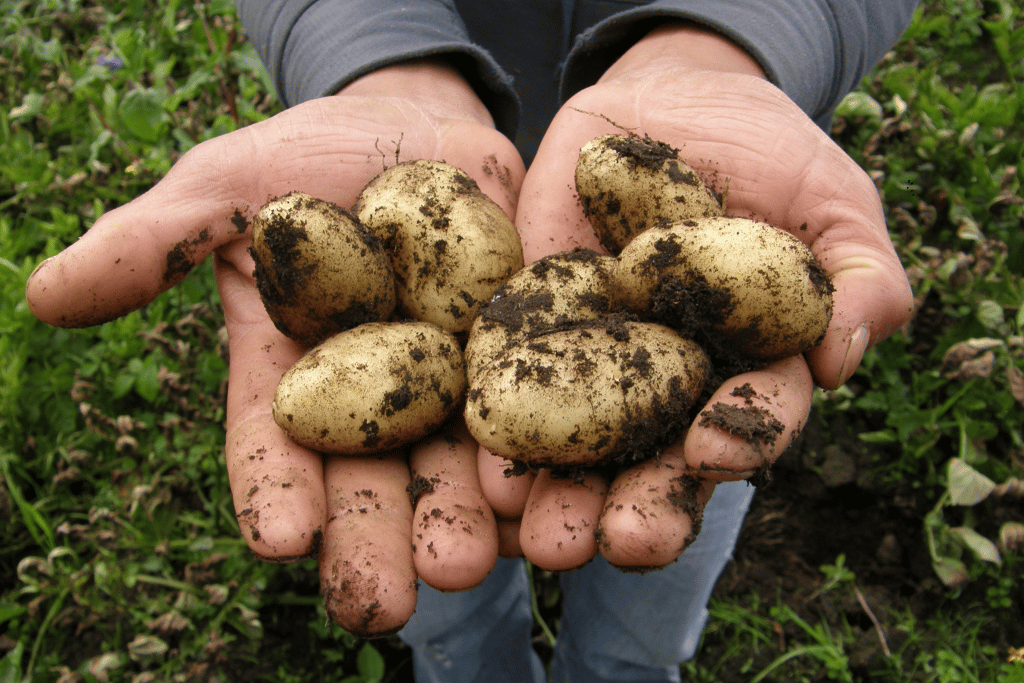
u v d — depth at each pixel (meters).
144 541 0.39
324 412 0.27
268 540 0.25
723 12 0.34
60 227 0.47
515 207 0.35
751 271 0.27
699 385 0.27
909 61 0.65
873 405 0.45
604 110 0.34
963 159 0.54
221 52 0.55
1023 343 0.44
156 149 0.51
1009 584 0.41
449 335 0.29
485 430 0.26
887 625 0.41
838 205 0.30
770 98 0.32
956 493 0.41
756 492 0.45
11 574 0.40
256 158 0.32
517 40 0.39
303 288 0.29
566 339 0.27
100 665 0.37
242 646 0.39
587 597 0.38
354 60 0.36
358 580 0.25
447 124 0.35
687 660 0.40
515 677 0.42
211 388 0.43
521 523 0.27
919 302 0.47
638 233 0.32
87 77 0.54
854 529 0.44
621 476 0.26
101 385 0.42
